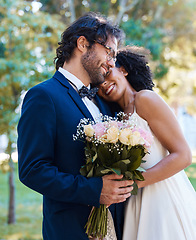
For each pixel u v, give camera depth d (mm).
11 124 5121
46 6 7613
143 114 2189
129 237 2160
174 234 2096
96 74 2150
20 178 1910
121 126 1907
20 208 7414
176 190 2205
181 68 9742
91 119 2084
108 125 1926
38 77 5145
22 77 5004
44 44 5680
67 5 7695
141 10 8289
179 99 11484
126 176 1904
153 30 7434
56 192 1836
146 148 1903
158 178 2062
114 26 2238
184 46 9688
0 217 6773
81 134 1987
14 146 5281
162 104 2160
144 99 2182
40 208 7449
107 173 1928
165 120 2131
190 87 11023
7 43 5426
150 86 2484
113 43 2178
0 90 5219
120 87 2334
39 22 5367
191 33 9234
